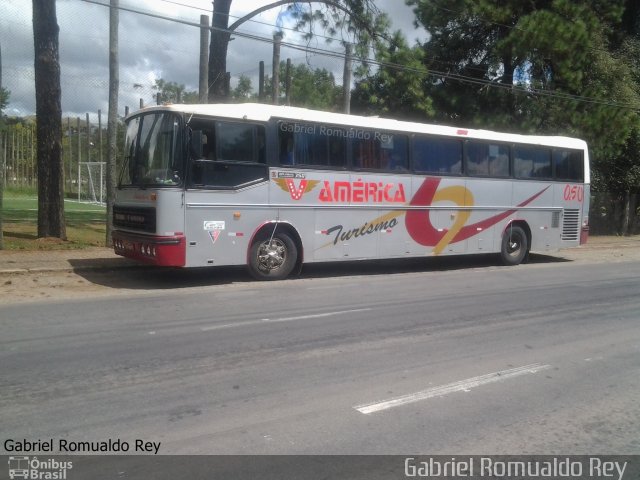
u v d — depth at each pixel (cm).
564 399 581
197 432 479
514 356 731
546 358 727
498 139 1648
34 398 548
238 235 1221
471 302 1095
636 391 610
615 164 2898
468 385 616
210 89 1797
